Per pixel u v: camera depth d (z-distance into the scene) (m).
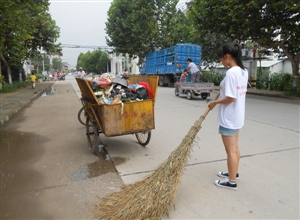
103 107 3.71
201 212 2.47
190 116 7.11
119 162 3.81
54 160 3.95
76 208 2.58
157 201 2.33
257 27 10.78
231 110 2.64
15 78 22.97
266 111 7.82
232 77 2.50
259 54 15.78
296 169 3.44
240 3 9.27
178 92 11.86
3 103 9.92
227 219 2.36
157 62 20.05
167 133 5.37
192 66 11.19
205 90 10.46
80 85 4.38
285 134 5.14
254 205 2.58
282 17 10.27
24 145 4.76
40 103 10.73
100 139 5.03
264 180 3.12
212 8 10.83
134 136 5.24
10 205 2.67
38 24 19.56
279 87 14.11
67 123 6.57
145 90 4.23
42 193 2.91
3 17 7.39
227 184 2.92
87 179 3.25
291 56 11.83
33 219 2.41
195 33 13.59
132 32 22.89
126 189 2.71
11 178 3.33
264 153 4.05
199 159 3.85
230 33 11.34
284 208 2.53
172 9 22.80
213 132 5.37
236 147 2.86
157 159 3.91
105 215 2.41
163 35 22.36
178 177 2.50
